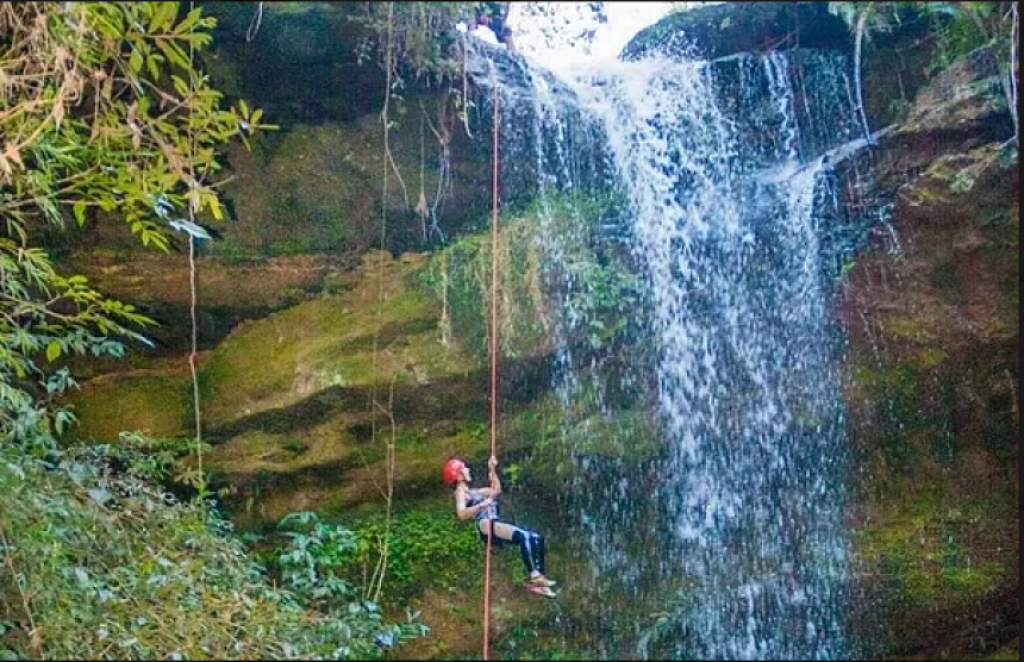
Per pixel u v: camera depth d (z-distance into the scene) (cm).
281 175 873
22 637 544
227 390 841
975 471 841
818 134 953
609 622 861
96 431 812
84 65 570
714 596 866
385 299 885
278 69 841
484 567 864
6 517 554
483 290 882
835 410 868
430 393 855
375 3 836
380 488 851
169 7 552
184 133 775
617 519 887
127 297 836
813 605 851
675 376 895
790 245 903
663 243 930
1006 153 798
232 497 824
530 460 871
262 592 674
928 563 824
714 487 884
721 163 955
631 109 966
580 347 883
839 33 959
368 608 698
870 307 864
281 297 883
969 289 830
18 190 639
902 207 846
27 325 678
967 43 875
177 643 567
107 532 631
